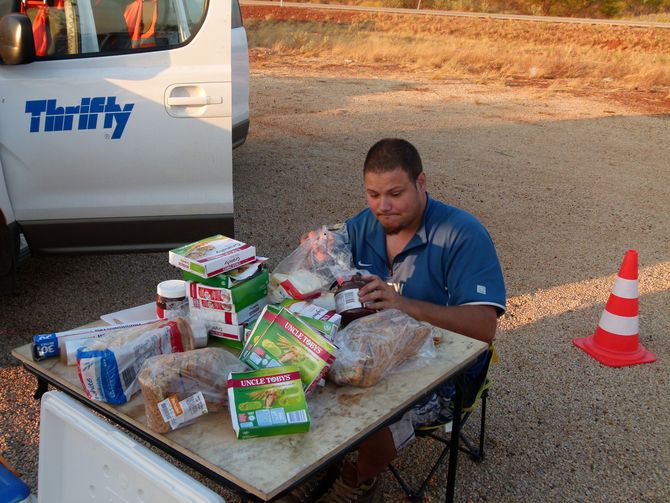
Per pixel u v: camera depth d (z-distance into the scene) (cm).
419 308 229
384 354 194
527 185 711
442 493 280
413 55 1644
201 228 395
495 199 665
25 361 207
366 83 1286
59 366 203
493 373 372
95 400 185
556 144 882
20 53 338
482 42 2047
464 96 1188
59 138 363
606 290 479
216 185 389
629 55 1750
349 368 189
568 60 1579
